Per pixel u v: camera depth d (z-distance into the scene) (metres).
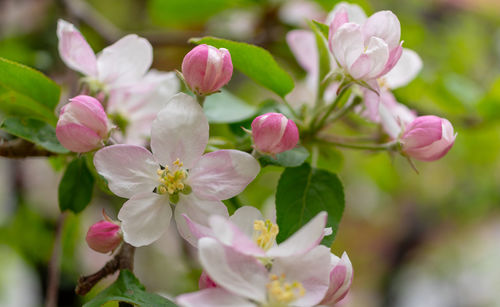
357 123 0.51
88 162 0.41
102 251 0.39
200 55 0.39
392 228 1.13
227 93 0.45
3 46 0.62
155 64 0.68
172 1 0.63
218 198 0.39
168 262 0.65
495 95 0.53
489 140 0.67
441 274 1.17
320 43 0.42
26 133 0.41
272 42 0.60
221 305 0.36
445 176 0.94
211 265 0.36
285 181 0.41
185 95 0.39
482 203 0.96
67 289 0.62
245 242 0.36
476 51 0.78
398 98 0.48
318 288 0.37
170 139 0.39
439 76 0.54
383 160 0.76
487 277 1.14
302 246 0.36
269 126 0.39
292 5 0.61
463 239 1.17
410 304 1.13
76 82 0.48
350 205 0.99
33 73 0.42
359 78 0.40
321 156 0.45
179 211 0.39
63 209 0.43
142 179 0.39
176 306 0.39
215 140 0.42
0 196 0.70
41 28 0.63
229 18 0.66
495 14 0.81
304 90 0.49
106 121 0.39
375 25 0.40
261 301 0.37
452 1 0.79
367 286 1.14
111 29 0.56
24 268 0.75
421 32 0.68
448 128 0.40
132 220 0.39
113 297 0.39
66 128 0.39
